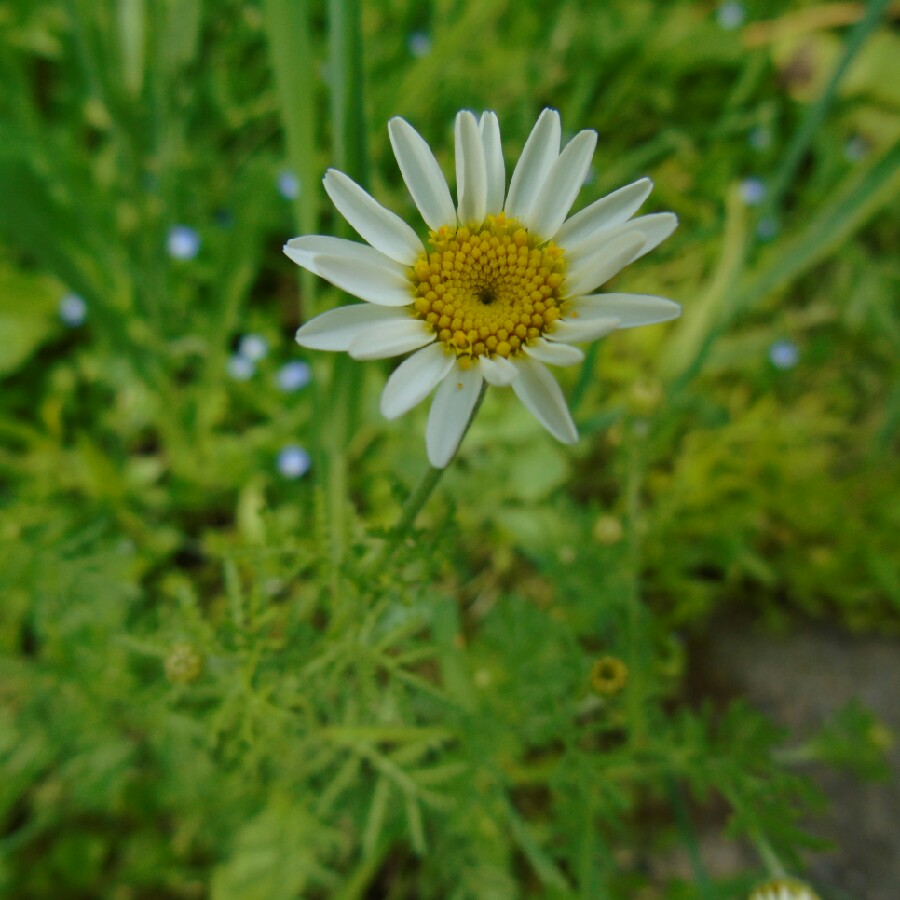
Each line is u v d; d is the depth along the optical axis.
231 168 0.16
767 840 0.09
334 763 0.10
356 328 0.06
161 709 0.09
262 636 0.08
